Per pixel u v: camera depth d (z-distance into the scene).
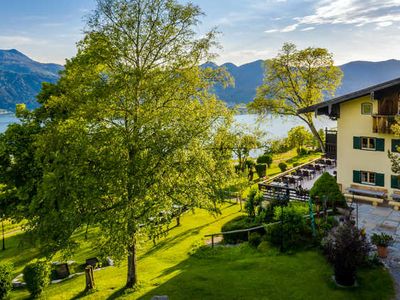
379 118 23.22
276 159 52.78
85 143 12.99
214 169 14.91
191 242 22.23
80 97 14.03
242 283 14.08
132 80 13.72
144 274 17.50
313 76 36.78
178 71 14.65
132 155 13.61
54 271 19.72
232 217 27.39
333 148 34.22
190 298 13.38
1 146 20.59
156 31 14.34
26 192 19.17
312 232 17.36
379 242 15.17
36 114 21.38
